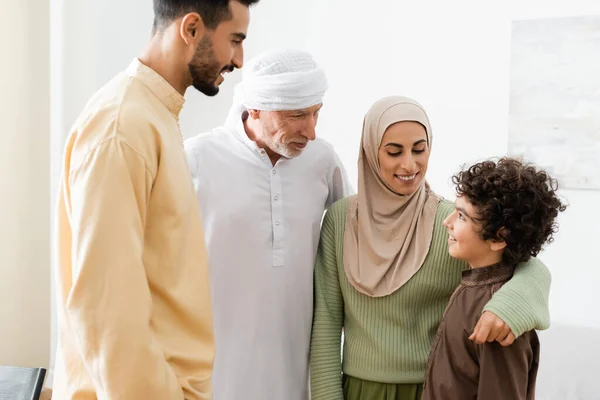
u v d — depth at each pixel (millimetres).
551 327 2844
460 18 3428
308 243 1890
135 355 1236
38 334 3615
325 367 1806
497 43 3363
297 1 3736
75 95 3443
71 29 3414
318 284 1877
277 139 1799
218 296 1858
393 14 3555
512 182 1498
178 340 1360
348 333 1818
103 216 1232
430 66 3500
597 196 3221
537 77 3285
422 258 1709
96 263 1229
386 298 1730
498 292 1464
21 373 1773
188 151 1889
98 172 1245
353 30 3637
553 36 3244
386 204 1776
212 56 1363
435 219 1729
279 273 1856
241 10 1362
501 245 1516
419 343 1726
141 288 1256
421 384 1715
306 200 1906
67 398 1339
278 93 1740
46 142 3545
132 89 1330
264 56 1813
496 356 1449
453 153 3484
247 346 1850
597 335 2777
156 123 1320
